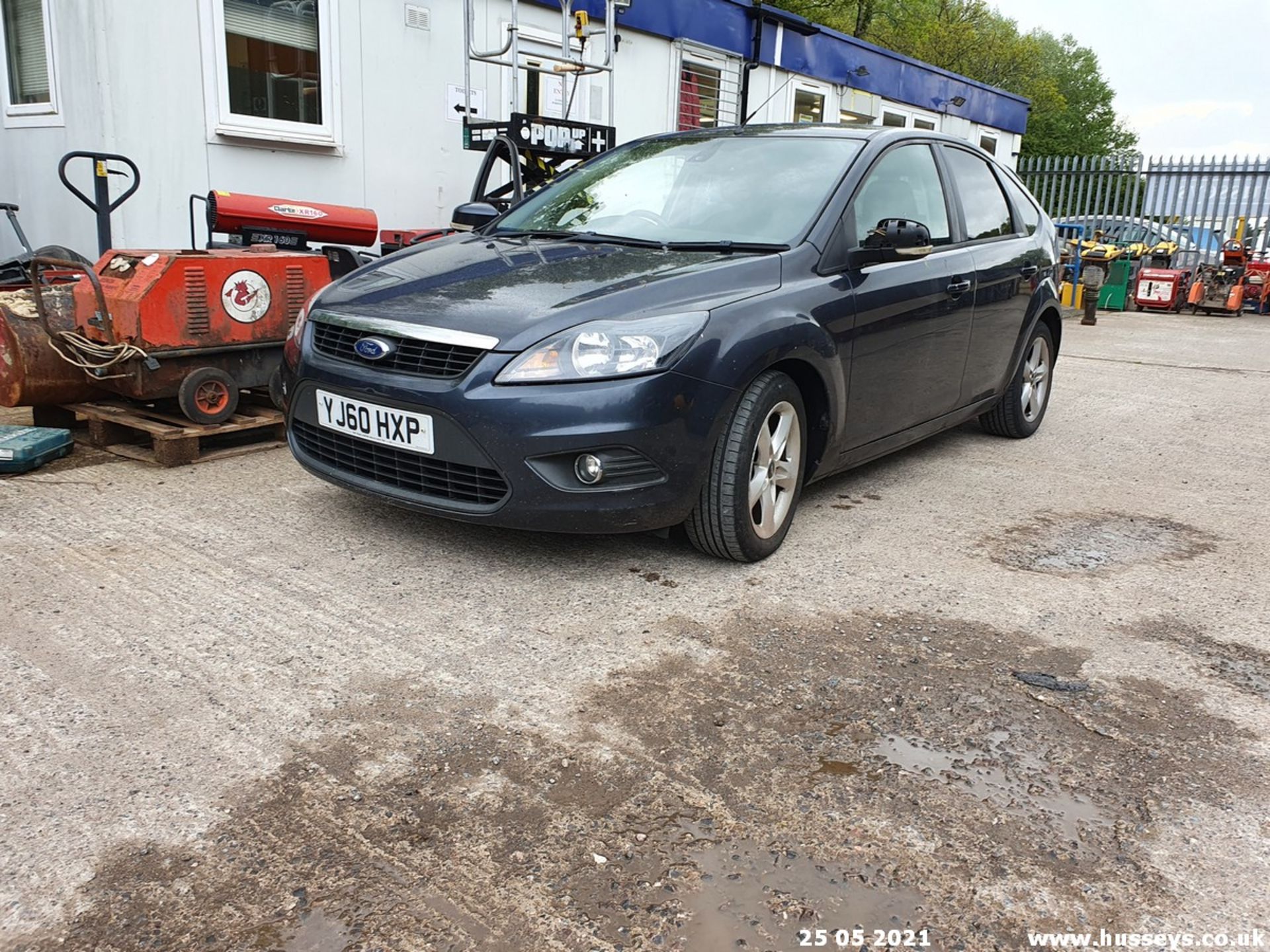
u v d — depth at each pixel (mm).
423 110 7793
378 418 2996
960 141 4750
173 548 3240
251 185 6793
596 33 7973
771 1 26172
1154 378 7906
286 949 1579
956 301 4160
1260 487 4613
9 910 1638
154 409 4398
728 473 3064
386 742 2170
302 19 6906
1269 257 16516
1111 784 2127
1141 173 17344
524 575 3137
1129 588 3270
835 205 3596
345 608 2842
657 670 2555
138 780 1999
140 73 6090
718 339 2924
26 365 4016
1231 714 2455
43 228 6723
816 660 2643
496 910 1681
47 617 2697
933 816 1986
